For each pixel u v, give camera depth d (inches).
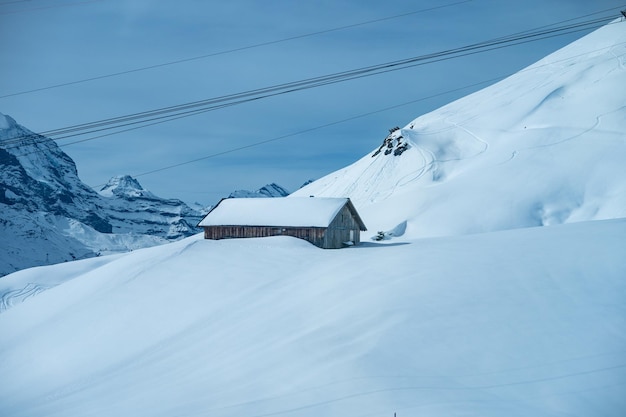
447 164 5059.1
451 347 886.4
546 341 884.6
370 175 5511.8
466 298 1093.1
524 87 6343.5
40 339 1425.9
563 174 4067.4
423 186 4667.8
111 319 1445.6
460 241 1905.8
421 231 3725.4
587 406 700.0
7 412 1056.2
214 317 1338.6
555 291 1090.1
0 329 1579.7
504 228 3612.2
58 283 3132.4
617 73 5546.3
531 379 775.1
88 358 1270.9
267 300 1376.7
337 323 1067.9
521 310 1008.9
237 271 1663.4
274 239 2065.7
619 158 4077.3
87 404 956.6
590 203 3722.9
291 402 754.2
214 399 821.9
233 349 1078.4
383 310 1080.8
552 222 3629.4
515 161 4498.0
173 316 1408.7
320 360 898.1
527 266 1268.5
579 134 4643.2
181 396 874.1
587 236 1572.3
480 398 722.2
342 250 1990.7
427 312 1037.2
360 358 866.8
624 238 1470.2
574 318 960.3
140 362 1161.4
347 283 1360.7
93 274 1846.7
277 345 1020.5
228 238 2273.6
